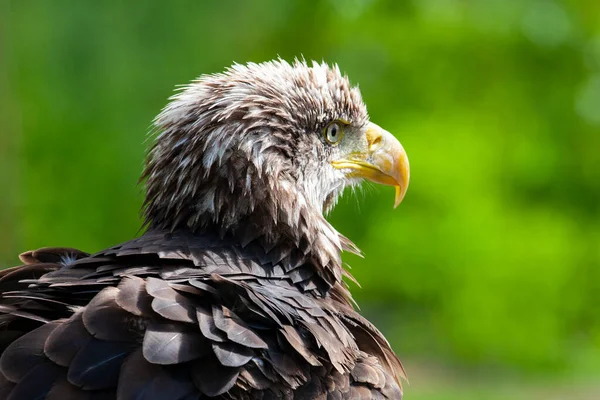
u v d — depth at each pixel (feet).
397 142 22.59
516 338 69.67
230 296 16.30
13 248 40.11
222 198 18.60
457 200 69.26
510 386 63.26
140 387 14.35
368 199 68.69
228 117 18.86
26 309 15.97
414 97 71.97
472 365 69.67
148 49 49.14
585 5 77.51
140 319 15.19
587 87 78.38
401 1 73.00
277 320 16.20
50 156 49.96
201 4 50.49
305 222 19.11
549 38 76.33
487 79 75.00
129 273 16.56
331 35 67.67
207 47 50.55
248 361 15.35
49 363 14.60
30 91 48.62
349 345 17.76
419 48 72.38
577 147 77.05
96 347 14.76
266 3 57.16
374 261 69.46
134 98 49.39
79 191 50.49
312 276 19.22
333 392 16.58
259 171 18.72
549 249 70.28
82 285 16.38
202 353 15.10
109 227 50.96
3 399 14.26
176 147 19.19
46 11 48.14
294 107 20.07
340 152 21.79
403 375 20.16
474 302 69.46
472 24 74.33
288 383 15.79
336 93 21.13
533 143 75.20
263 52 59.06
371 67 71.51
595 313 73.10
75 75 48.67
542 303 69.77
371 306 73.41
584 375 68.13
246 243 18.45
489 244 69.21
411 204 69.36
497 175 72.49
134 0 48.55
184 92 19.97
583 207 77.10
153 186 19.66
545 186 75.61
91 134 49.85
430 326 71.72
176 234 18.67
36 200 50.21
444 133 70.69
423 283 69.82
